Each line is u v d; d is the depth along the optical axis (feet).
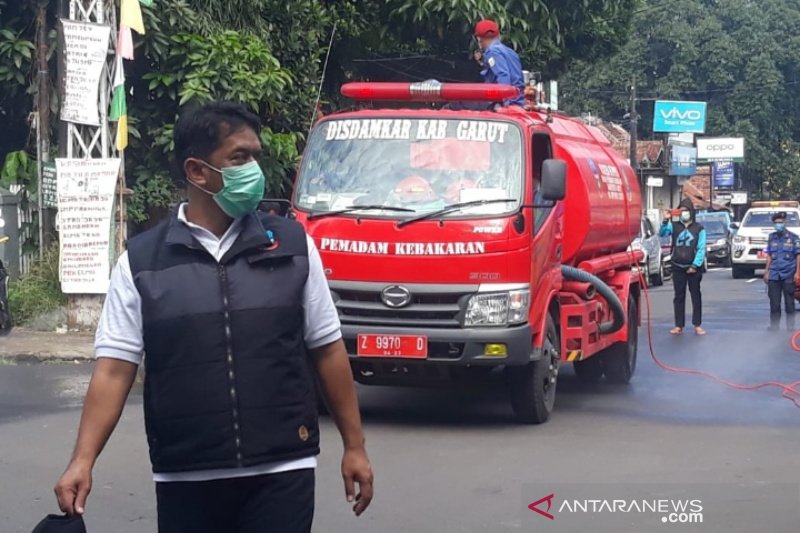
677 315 56.39
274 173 53.78
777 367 44.09
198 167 11.89
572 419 32.14
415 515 21.61
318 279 12.38
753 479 24.62
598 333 35.88
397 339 28.76
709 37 195.62
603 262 37.63
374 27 61.46
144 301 11.74
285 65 59.06
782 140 206.28
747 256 106.22
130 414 31.55
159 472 11.87
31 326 47.06
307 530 12.01
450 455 26.84
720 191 219.61
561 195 28.55
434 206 29.12
